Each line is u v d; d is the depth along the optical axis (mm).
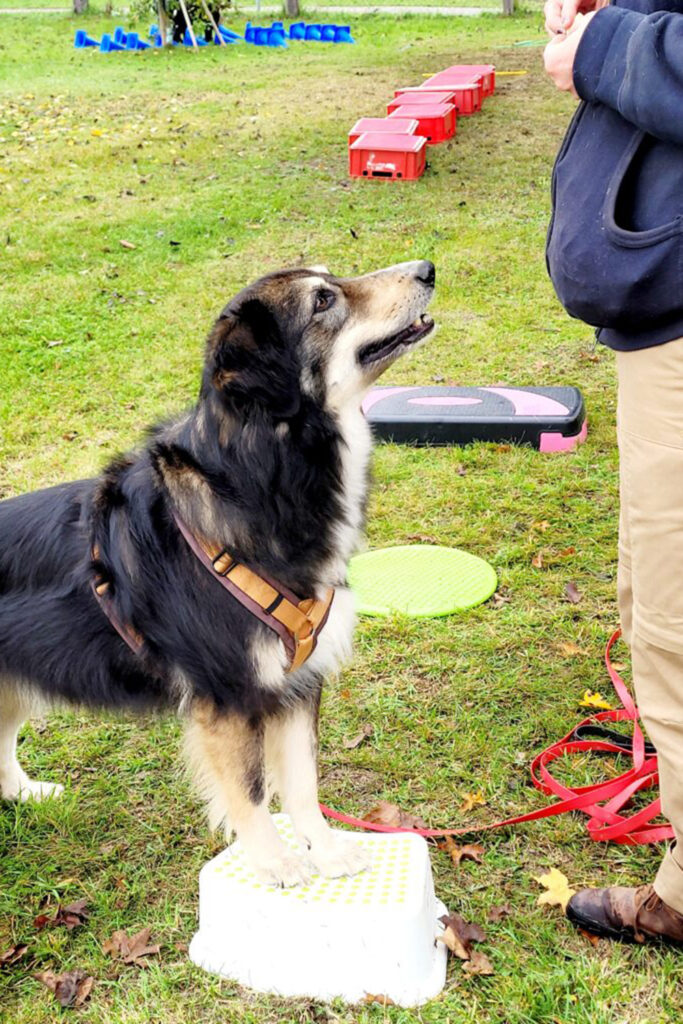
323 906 2678
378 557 4906
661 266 2158
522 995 2582
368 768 3561
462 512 5234
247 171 11750
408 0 31062
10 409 6492
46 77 18516
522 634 4238
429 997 2621
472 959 2707
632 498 2381
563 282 2387
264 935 2695
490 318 7707
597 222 2283
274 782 3012
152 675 2979
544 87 15711
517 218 9812
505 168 11422
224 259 9062
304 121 13977
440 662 4074
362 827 3211
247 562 2744
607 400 6383
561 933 2811
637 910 2695
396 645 4199
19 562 3064
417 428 5922
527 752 3586
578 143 2422
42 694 3117
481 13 26359
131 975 2779
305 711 2951
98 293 8359
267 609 2732
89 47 22500
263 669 2773
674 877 2553
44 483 5590
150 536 2854
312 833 2902
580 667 4020
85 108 15469
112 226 10016
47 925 2967
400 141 11164
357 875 2830
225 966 2748
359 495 3025
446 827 3244
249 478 2744
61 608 2994
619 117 2312
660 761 2469
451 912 2900
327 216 10070
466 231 9461
